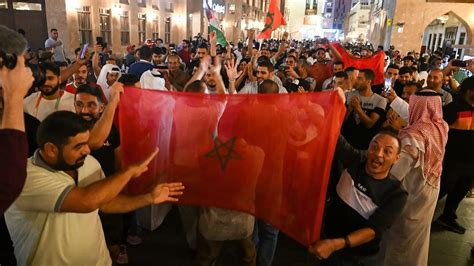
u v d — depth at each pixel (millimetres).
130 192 2375
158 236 3883
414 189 2873
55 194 1607
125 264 3377
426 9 19516
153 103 2312
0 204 1179
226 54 6906
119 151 2529
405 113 3863
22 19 12047
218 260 3447
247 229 2473
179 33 21312
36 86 3047
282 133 2191
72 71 4359
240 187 2336
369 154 2178
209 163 2355
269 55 9414
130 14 16078
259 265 3029
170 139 2350
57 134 1606
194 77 4230
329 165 2012
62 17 12438
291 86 5633
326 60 9156
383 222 2096
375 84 6246
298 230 2123
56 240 1766
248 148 2281
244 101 2252
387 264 3039
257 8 40156
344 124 4152
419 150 2789
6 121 1205
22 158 1214
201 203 2402
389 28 21172
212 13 7023
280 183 2215
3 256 2270
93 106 2738
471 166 3873
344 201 2270
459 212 4676
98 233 1991
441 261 3633
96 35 13922
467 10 19156
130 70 5777
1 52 1167
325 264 2498
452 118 3830
